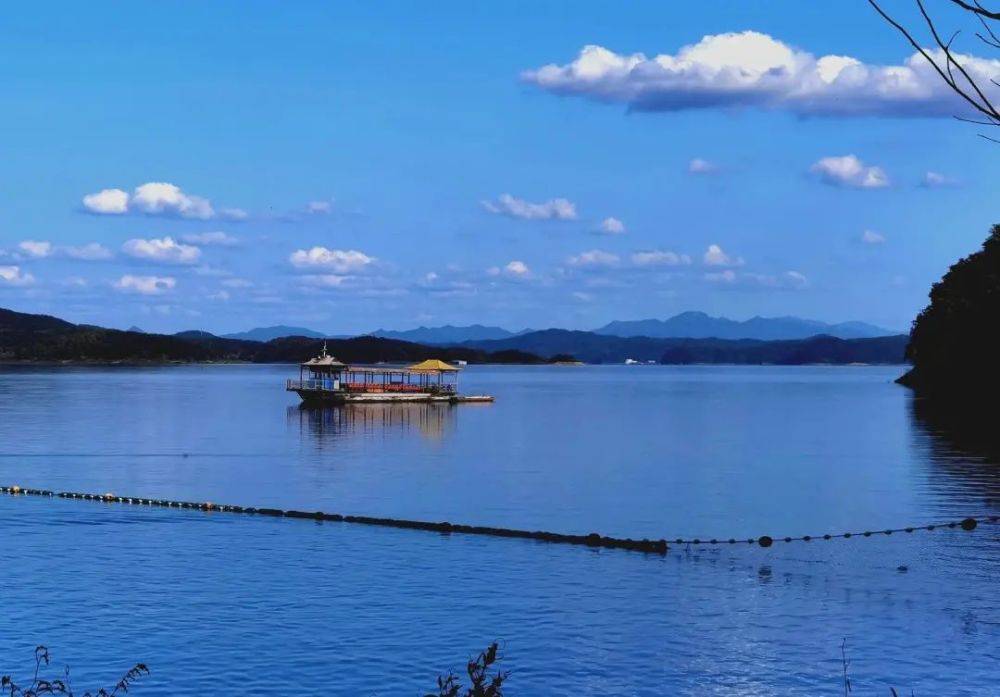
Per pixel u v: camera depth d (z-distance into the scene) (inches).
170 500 2655.0
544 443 4276.6
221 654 1354.6
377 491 2837.1
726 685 1261.1
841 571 1808.6
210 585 1701.5
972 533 2129.7
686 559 1904.5
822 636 1445.6
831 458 3617.1
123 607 1566.2
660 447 4094.5
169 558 1908.2
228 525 2252.7
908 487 2844.5
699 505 2566.4
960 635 1446.9
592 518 2384.4
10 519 2329.0
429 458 3671.3
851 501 2603.3
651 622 1505.9
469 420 5674.2
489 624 1489.9
